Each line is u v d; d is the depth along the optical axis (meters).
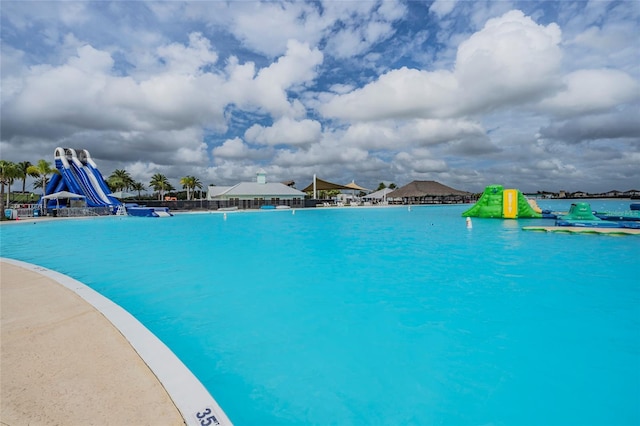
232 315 4.58
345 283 6.18
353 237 13.27
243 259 8.70
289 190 53.78
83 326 3.43
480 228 15.73
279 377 3.03
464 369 3.11
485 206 22.31
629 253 8.77
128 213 28.91
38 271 5.92
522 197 21.22
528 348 3.50
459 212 34.06
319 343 3.70
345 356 3.39
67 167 29.50
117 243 11.98
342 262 8.16
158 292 5.71
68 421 2.00
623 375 2.96
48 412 2.08
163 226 19.33
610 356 3.30
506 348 3.50
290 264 8.00
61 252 9.96
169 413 2.10
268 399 2.73
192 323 4.31
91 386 2.37
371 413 2.53
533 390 2.78
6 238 13.49
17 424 1.97
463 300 5.07
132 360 2.75
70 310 3.89
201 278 6.67
